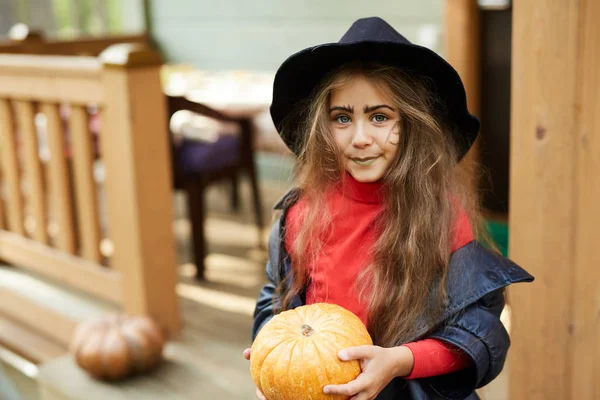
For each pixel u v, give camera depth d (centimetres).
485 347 126
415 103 132
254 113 395
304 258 142
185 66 582
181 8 611
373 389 117
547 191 169
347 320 122
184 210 530
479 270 129
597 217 172
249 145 406
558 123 164
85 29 686
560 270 170
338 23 511
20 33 494
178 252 431
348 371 116
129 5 636
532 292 175
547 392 177
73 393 261
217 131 405
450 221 133
